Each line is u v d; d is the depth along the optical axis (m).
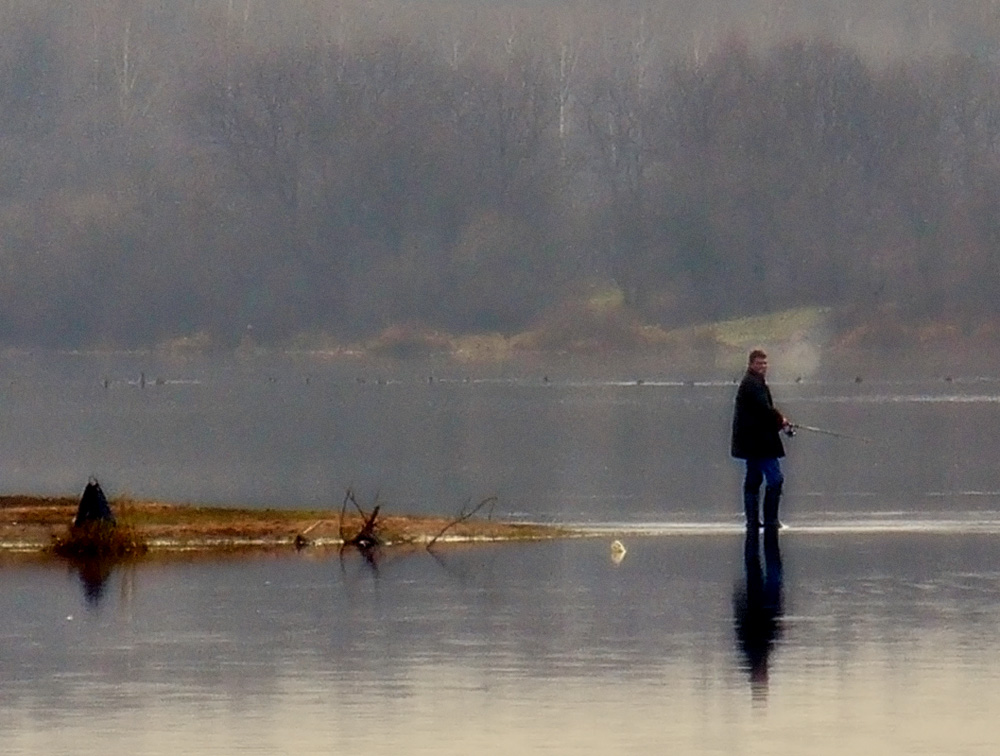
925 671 65.00
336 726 57.56
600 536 108.38
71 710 59.97
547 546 103.56
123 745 55.34
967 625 74.06
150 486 153.25
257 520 107.81
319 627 75.12
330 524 106.44
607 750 54.50
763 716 58.47
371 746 55.12
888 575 89.38
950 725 57.16
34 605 81.31
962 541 104.62
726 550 100.94
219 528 104.56
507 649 69.81
